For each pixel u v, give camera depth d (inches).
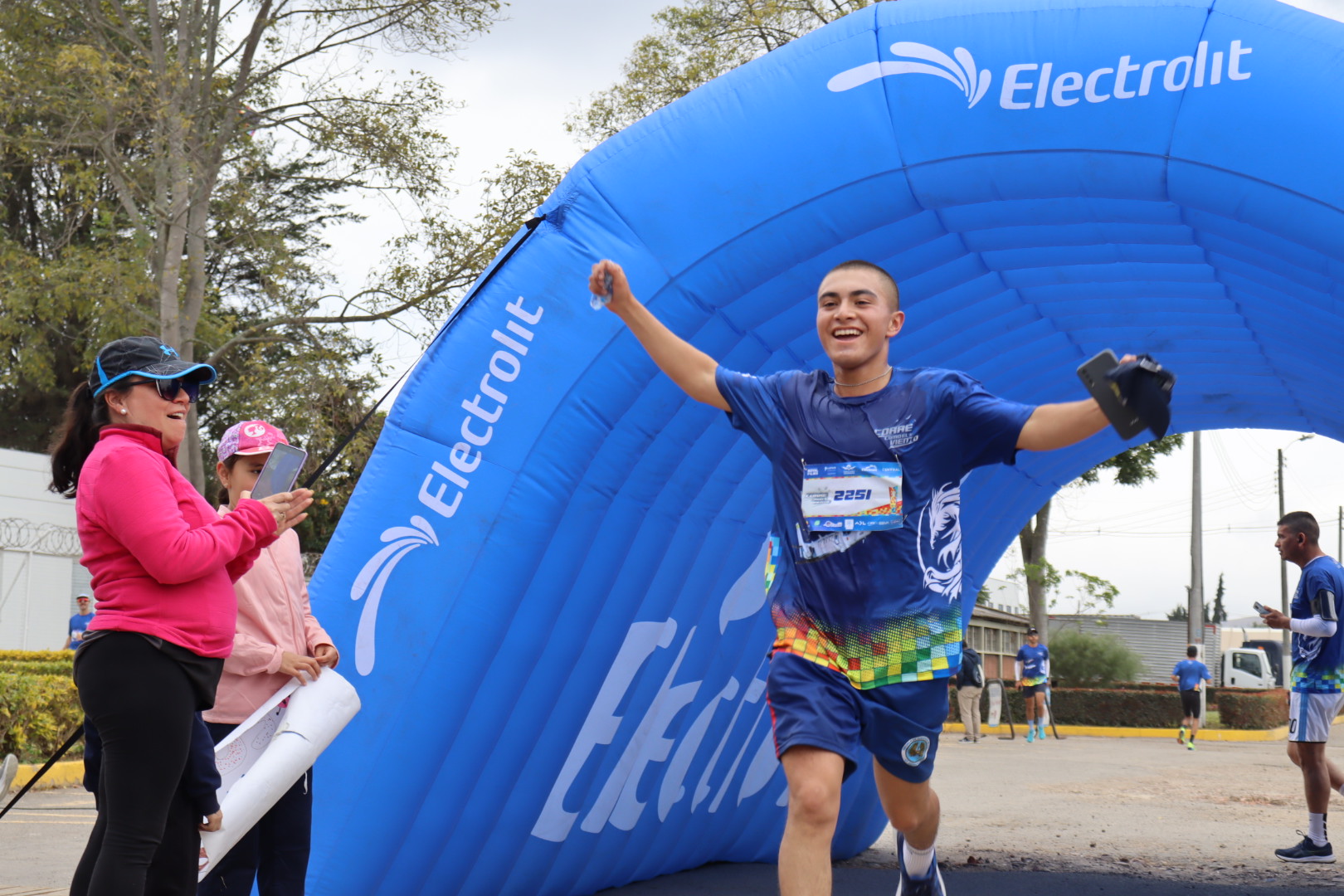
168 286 780.6
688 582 217.6
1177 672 787.4
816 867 121.6
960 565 130.1
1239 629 1632.6
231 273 1096.2
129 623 114.5
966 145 162.9
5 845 271.3
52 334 1210.6
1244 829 339.6
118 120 794.2
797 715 125.4
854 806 266.1
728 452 200.2
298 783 153.8
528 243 181.3
